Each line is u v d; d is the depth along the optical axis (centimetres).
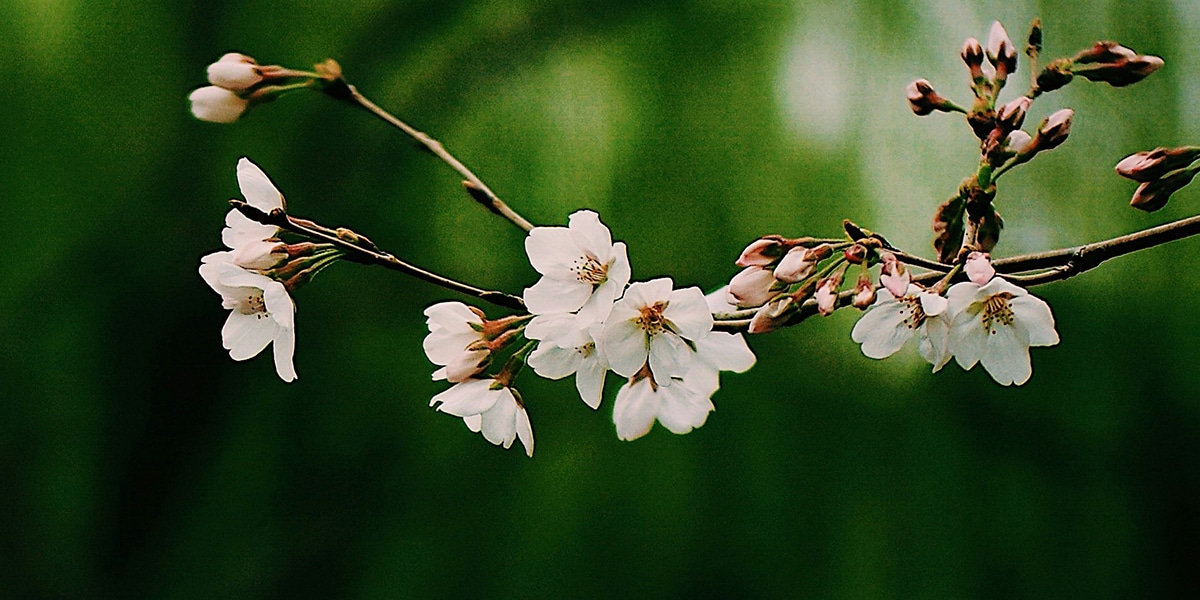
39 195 323
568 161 314
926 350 124
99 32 326
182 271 330
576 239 124
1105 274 305
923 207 291
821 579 304
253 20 333
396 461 323
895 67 297
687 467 315
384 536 317
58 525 318
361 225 326
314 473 324
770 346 323
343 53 338
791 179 301
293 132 333
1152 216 285
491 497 319
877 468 312
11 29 320
